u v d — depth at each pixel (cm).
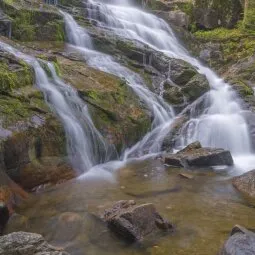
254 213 586
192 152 839
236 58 1470
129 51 1209
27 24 1123
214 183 712
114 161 845
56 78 858
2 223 512
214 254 461
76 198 623
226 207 605
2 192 566
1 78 699
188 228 529
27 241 416
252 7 1575
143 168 798
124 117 891
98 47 1202
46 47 1088
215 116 1046
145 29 1476
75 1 1409
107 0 1702
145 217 511
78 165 750
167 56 1226
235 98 1157
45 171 672
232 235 461
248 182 686
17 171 628
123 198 629
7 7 1098
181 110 1073
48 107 748
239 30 1606
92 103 849
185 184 705
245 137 969
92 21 1320
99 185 688
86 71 975
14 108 677
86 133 788
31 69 788
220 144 978
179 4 1748
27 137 648
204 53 1523
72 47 1158
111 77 990
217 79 1334
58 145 721
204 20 1683
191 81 1124
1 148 592
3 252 398
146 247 479
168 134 962
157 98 1052
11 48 909
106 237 499
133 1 1798
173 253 465
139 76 1114
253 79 1333
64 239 497
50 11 1184
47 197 626
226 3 1655
